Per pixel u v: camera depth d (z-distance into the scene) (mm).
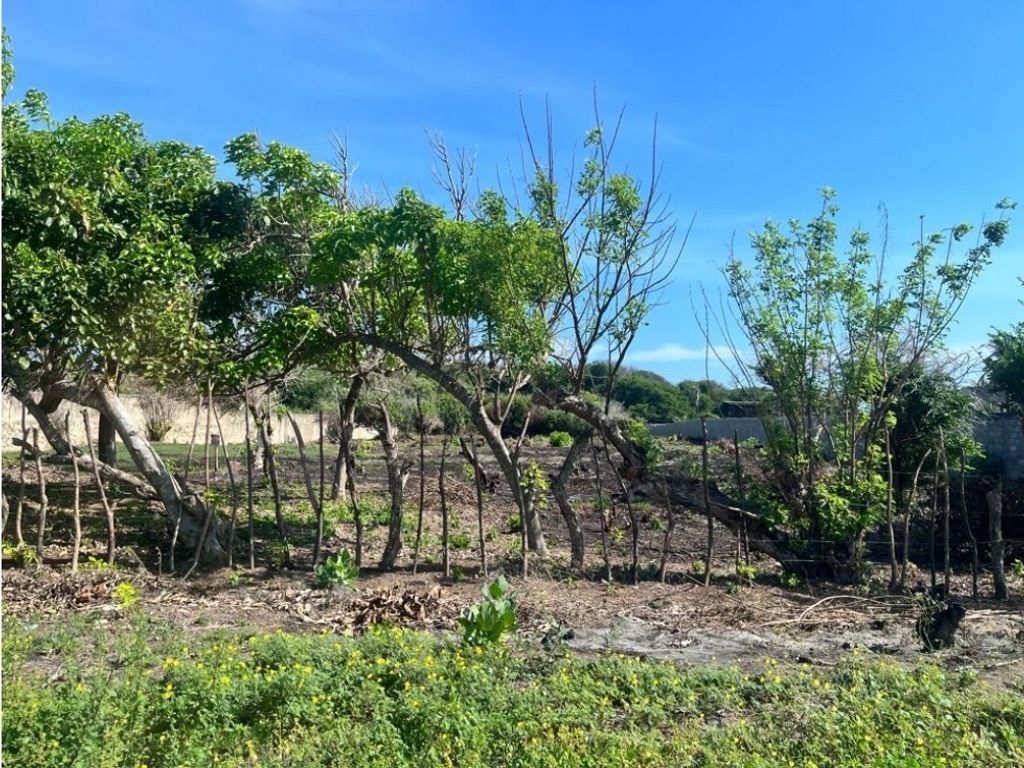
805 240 11891
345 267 12773
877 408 12102
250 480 11484
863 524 11438
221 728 5215
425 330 14109
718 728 5633
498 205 12031
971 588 11781
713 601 10203
